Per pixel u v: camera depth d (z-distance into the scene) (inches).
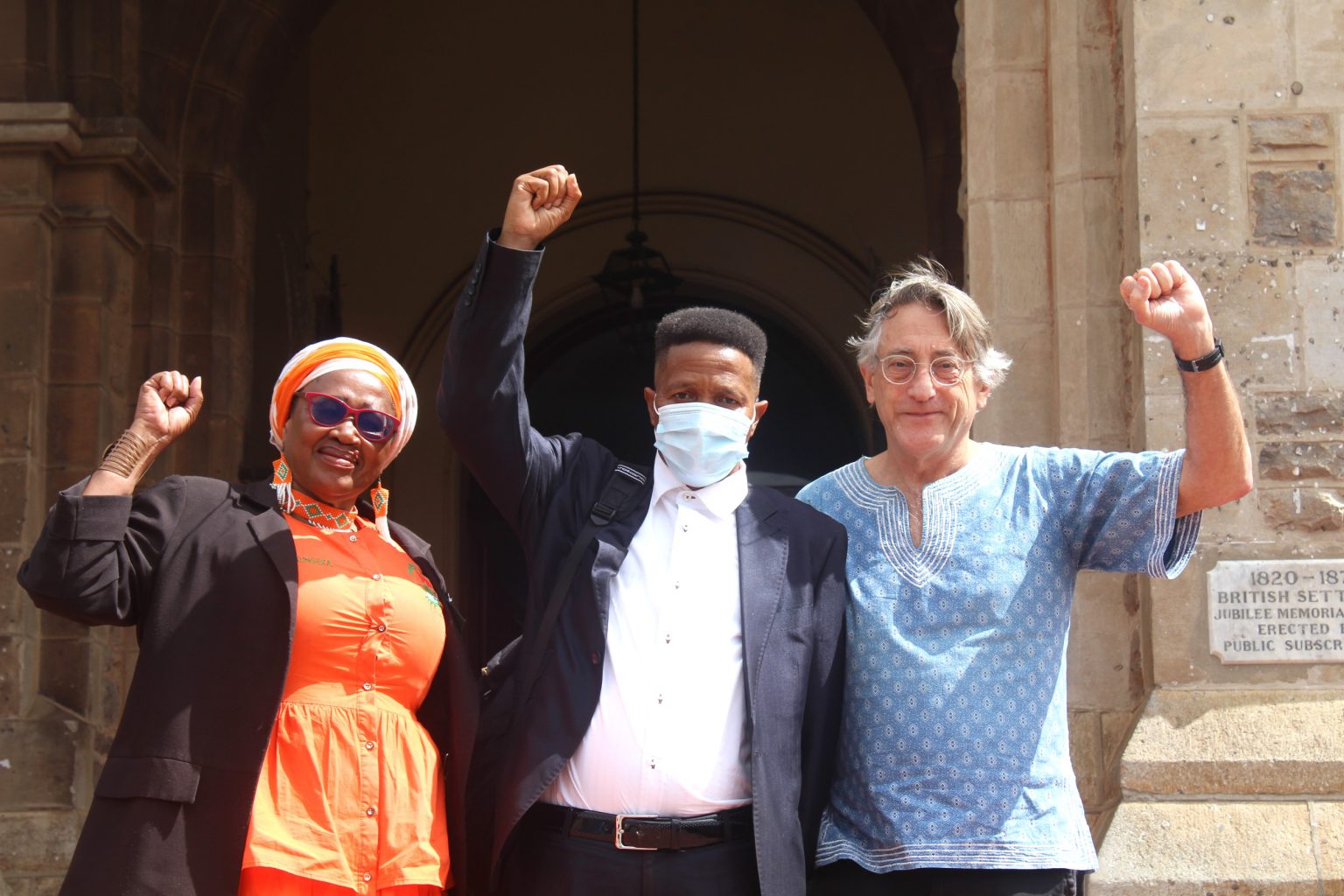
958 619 134.4
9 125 301.7
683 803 129.0
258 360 421.1
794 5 512.7
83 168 316.8
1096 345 206.1
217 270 348.8
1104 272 208.2
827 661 136.2
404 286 500.4
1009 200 216.4
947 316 139.7
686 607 133.6
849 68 508.4
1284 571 185.0
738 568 136.3
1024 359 211.9
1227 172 196.4
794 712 132.6
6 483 298.2
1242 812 174.6
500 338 131.6
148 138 326.3
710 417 136.9
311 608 128.3
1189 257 195.0
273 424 138.7
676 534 136.5
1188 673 183.8
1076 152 211.0
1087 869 133.0
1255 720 179.9
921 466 141.3
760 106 509.0
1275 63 198.7
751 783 130.1
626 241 473.4
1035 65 219.1
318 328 492.4
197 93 351.6
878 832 132.0
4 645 290.7
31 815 280.5
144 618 127.6
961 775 130.0
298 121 488.4
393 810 126.7
